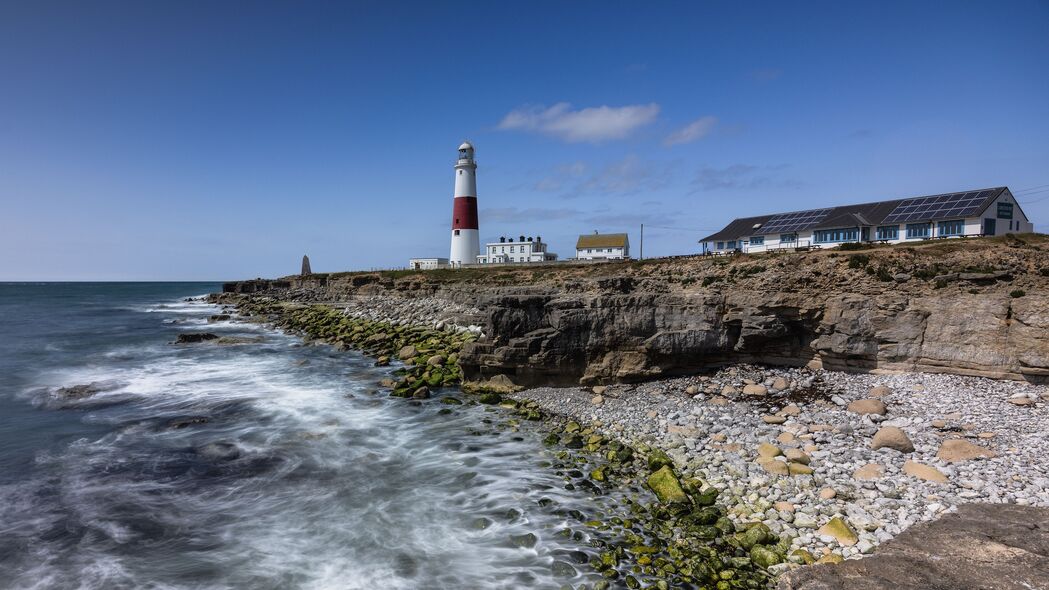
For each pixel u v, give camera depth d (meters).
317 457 17.25
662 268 43.81
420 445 18.19
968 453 14.11
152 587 10.62
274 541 12.32
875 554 10.19
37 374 29.80
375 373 29.86
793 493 13.27
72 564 11.34
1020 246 27.11
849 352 22.64
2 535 12.38
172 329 53.41
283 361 34.09
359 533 12.63
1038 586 8.68
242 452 17.69
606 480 15.02
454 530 12.70
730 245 62.12
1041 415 16.80
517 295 25.39
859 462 14.57
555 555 11.52
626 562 11.16
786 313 24.02
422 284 62.88
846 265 27.89
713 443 16.73
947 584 8.99
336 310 60.88
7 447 18.05
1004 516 11.12
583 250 77.38
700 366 25.08
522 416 21.11
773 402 20.50
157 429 20.03
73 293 159.25
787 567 10.59
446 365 29.77
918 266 25.69
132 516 13.41
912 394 19.67
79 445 18.31
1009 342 19.89
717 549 11.43
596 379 24.25
